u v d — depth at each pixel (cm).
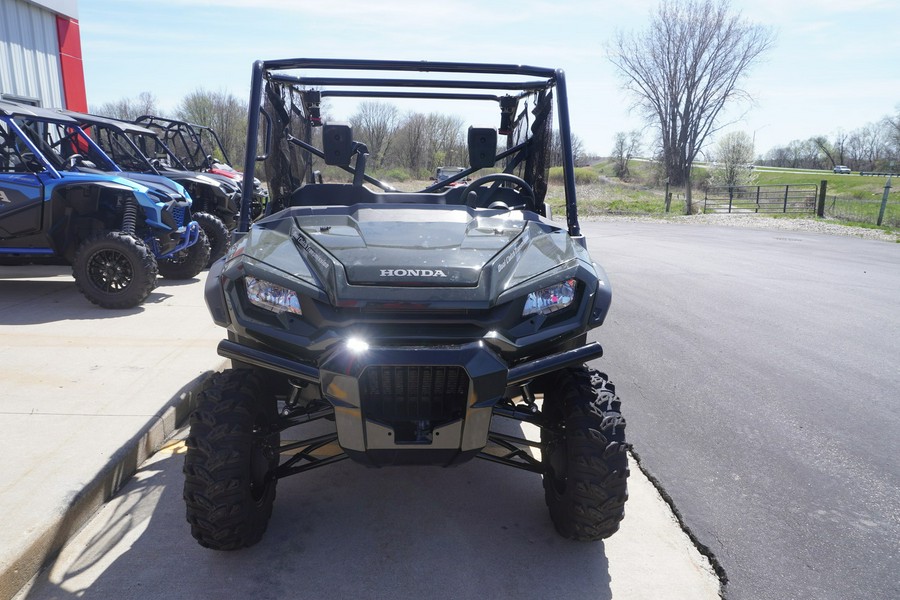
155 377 485
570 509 296
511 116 492
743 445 437
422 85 445
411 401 282
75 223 736
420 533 327
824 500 367
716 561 307
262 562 299
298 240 317
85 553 301
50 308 700
